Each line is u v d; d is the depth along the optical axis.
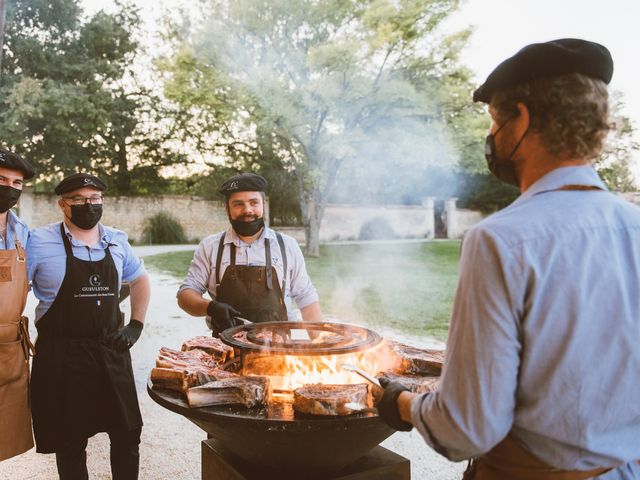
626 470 1.05
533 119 1.02
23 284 2.27
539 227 0.95
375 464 1.92
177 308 7.75
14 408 2.28
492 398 0.92
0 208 2.19
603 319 0.94
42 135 20.30
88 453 3.18
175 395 1.71
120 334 2.42
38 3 20.23
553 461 0.99
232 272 2.72
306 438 1.56
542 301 0.93
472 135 15.20
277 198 24.12
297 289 2.91
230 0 13.48
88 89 20.78
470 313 0.95
